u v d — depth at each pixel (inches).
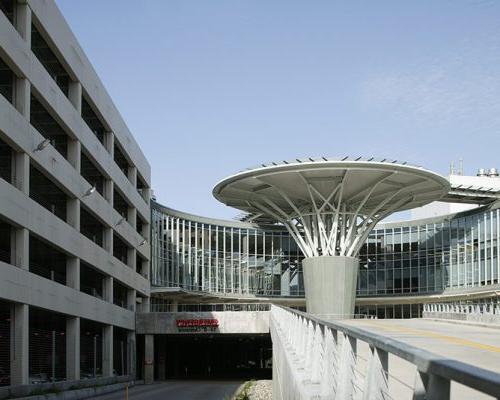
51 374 1672.0
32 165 1502.2
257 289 3395.7
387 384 182.9
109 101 2127.2
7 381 1419.8
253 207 2930.6
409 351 149.2
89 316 1876.2
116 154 2413.9
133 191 2486.5
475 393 382.6
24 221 1390.3
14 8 1423.5
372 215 2743.6
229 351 3572.8
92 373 2041.1
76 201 1787.6
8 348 1435.8
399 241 3437.5
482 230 3061.0
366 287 3469.5
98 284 2348.7
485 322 1537.9
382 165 2343.8
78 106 1797.5
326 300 2672.2
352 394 244.1
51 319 1979.6
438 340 916.0
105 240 2146.9
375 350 189.3
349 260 2709.2
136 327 2475.4
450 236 3250.5
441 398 128.3
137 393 1770.4
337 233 2775.6
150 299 2955.2
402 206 2854.3
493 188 3078.2
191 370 3462.1
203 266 3230.8
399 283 3405.5
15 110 1339.8
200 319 2460.6
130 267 2488.9
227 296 3250.5
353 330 224.8
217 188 2610.7
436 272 3284.9
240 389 1867.6
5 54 1307.8
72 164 1786.4
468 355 692.7
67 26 1681.8
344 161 2320.4
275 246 3474.4
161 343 2699.3
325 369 315.0
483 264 3029.0
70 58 1707.7
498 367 573.0
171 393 1742.1
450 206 3774.6
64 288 1652.3
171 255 3065.9
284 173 2425.0
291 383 472.4
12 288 1318.9
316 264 2701.8
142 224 2758.4
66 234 1672.0
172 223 3100.4
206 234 3275.1
